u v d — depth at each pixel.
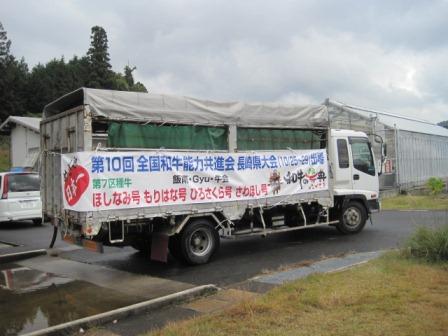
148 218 8.62
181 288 7.53
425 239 7.89
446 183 31.80
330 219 12.29
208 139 9.71
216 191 9.53
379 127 26.72
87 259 10.34
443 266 7.26
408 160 28.03
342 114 27.45
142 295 7.25
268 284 7.23
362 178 12.60
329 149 11.87
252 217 10.39
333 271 7.53
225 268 8.91
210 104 9.62
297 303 5.75
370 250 10.02
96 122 8.43
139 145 8.78
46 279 8.55
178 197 8.95
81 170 7.92
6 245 12.48
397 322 4.95
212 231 9.48
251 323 5.19
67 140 8.78
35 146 30.64
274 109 10.66
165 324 5.66
